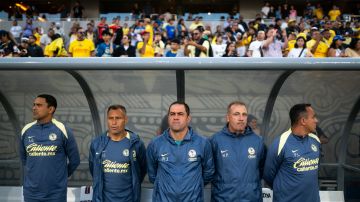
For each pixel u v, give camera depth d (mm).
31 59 3355
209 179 3568
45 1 21469
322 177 4992
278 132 4934
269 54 8344
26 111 4824
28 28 14336
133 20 15602
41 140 3729
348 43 10203
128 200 3705
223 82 4504
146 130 4988
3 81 4379
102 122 4898
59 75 4320
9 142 5109
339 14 17391
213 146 3643
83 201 4305
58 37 10477
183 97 4164
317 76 4219
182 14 22281
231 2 22141
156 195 3477
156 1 22078
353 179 4910
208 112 4957
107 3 22250
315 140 3617
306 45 8758
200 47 7980
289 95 4855
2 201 4391
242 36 10930
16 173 5082
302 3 21594
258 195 3564
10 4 20781
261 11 19797
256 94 4785
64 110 4973
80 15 18422
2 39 10078
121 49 8664
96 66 3402
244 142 3600
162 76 4246
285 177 3498
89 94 4449
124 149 3693
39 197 3727
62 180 3803
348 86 4484
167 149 3459
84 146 5051
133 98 4895
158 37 10477
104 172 3691
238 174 3512
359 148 4977
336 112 4855
